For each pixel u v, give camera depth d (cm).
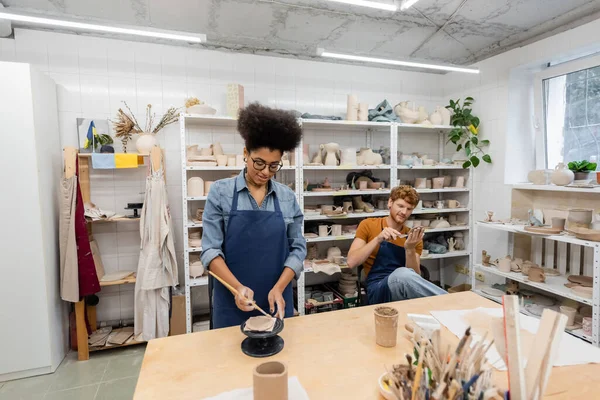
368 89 368
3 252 221
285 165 296
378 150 357
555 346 62
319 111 350
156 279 256
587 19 267
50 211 243
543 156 318
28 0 234
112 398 208
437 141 400
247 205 137
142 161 277
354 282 328
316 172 352
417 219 362
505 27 288
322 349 105
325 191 309
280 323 108
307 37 303
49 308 234
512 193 314
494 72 329
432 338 73
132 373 235
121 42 288
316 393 84
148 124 298
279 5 249
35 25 262
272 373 77
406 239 194
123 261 299
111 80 287
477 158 332
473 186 357
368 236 205
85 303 269
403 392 67
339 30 290
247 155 128
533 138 326
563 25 283
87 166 278
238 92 288
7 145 218
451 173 385
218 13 258
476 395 58
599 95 267
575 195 270
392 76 376
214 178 318
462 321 123
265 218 135
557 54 276
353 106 319
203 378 91
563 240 230
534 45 292
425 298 148
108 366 244
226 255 136
